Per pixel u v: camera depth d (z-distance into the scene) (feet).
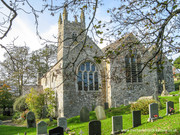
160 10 19.45
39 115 70.90
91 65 65.21
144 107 42.91
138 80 68.85
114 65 60.80
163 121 33.04
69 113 59.36
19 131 48.65
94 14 15.28
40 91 76.74
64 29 77.10
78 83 62.59
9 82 103.19
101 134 32.60
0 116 100.58
